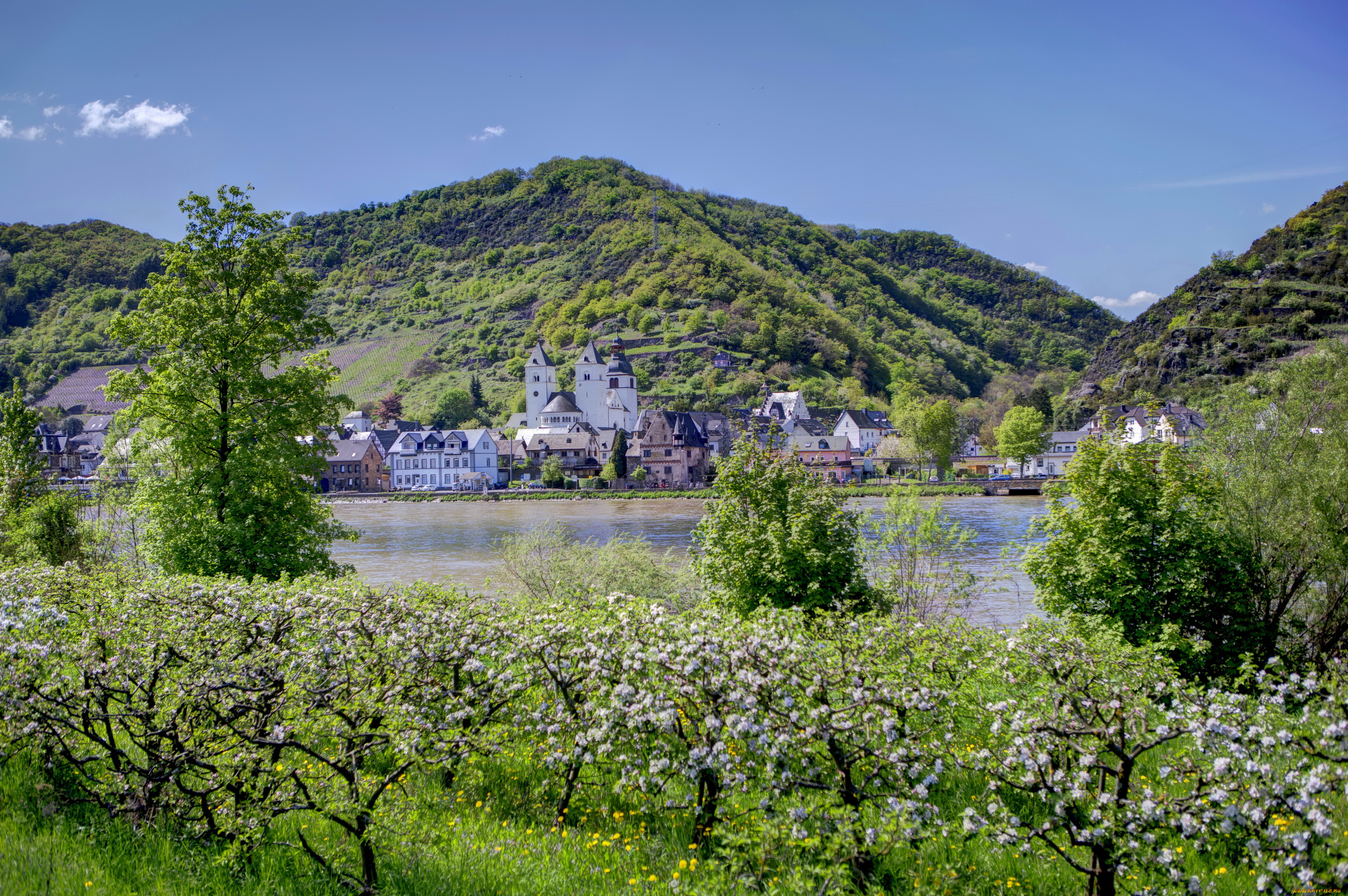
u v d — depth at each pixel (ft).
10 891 22.71
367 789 26.91
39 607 34.45
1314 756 23.53
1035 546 66.44
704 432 502.79
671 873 26.76
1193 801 23.99
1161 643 50.47
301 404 88.48
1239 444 69.82
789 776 26.09
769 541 65.26
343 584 45.14
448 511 327.26
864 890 25.53
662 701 27.09
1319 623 63.93
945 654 33.60
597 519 271.08
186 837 26.37
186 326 85.05
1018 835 24.80
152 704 27.89
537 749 31.17
